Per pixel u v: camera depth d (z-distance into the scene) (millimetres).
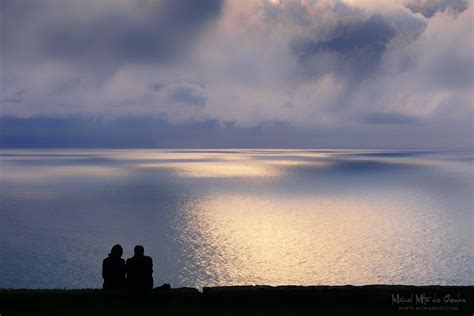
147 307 11961
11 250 46250
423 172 166875
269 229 58188
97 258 43469
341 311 11719
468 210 73500
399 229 58281
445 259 44188
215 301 12242
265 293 12344
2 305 11922
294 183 121688
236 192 99500
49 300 12117
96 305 12008
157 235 54250
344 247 49062
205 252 46906
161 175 149000
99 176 144750
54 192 98438
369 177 142750
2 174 153125
